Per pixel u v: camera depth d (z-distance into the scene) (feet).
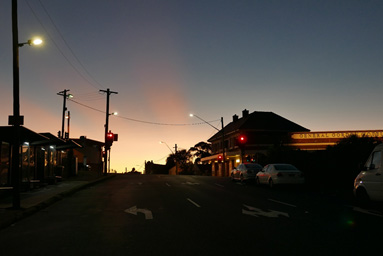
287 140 147.95
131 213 40.01
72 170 115.75
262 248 23.84
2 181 57.93
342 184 73.10
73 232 29.89
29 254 23.02
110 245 24.98
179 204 47.73
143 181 97.60
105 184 87.61
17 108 42.45
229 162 180.86
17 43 43.09
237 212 40.32
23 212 38.99
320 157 76.95
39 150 81.46
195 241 25.96
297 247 24.06
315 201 50.88
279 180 68.33
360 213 39.24
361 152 68.13
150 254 22.50
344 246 24.30
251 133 160.25
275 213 39.45
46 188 70.54
